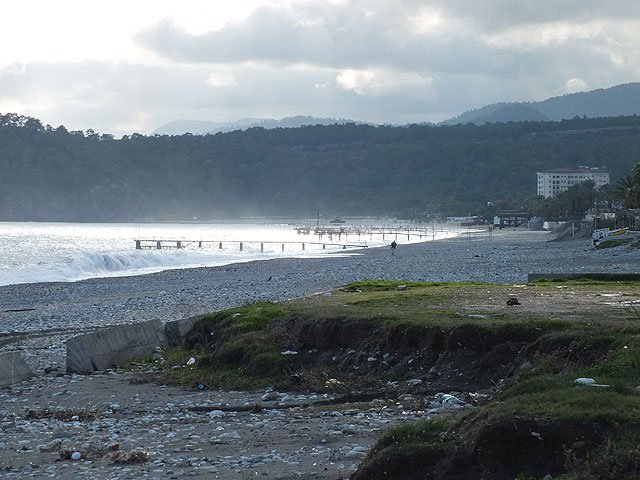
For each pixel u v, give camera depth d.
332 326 34.50
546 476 15.20
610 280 57.56
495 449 15.85
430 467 16.42
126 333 41.91
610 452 14.55
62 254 176.50
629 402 16.59
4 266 135.00
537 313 33.44
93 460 21.55
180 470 19.78
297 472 18.83
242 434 23.81
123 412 29.44
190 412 28.84
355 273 101.19
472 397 26.19
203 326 41.59
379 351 32.41
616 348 24.19
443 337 30.53
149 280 108.06
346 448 20.80
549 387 19.50
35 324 63.34
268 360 34.16
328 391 30.67
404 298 43.53
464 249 171.75
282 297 73.25
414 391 28.72
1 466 21.31
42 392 34.03
